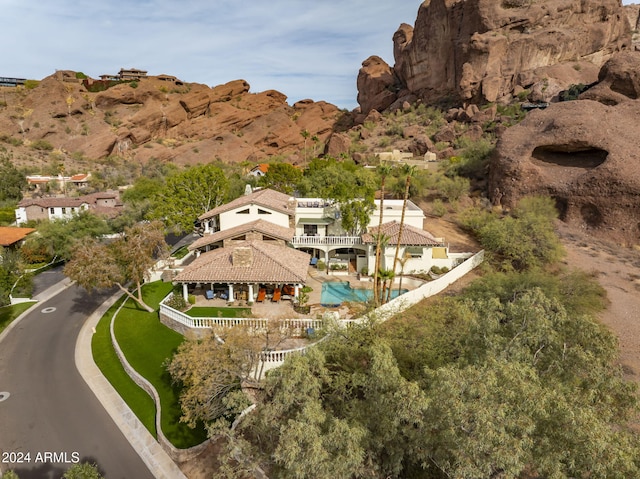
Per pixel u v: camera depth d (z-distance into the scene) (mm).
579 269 38969
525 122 61406
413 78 127688
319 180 59750
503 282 33125
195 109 162250
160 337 31453
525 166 55281
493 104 98688
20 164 125250
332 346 22719
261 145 154750
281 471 14609
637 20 139500
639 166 48188
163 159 141750
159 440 22359
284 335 25766
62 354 31672
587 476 12508
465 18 109500
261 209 43156
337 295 35562
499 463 11055
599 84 64312
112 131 147625
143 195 83375
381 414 15438
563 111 58344
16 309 40812
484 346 18266
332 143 108812
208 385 20562
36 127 143750
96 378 28375
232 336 22109
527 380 14031
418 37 123188
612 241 48250
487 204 58594
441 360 21641
